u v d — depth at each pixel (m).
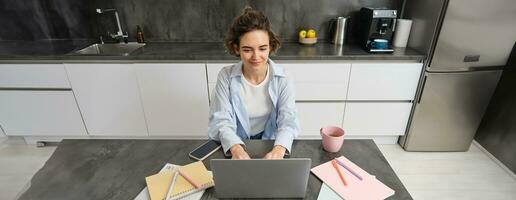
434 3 1.77
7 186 1.88
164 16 2.30
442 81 1.90
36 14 2.28
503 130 2.01
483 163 2.07
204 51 2.02
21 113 2.12
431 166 2.04
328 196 0.77
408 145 2.19
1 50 2.00
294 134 1.05
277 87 1.18
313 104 2.07
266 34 0.99
